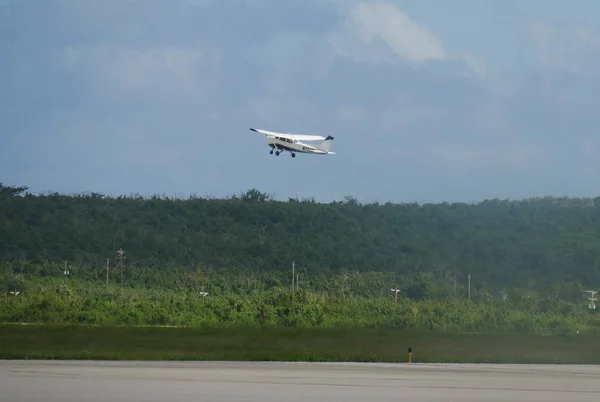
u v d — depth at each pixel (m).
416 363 128.00
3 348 134.62
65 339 149.50
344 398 79.44
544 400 82.75
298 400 77.25
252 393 80.81
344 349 151.25
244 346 151.12
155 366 107.44
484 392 87.44
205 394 79.31
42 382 84.88
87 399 74.31
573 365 131.38
